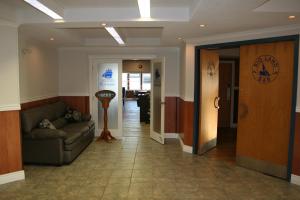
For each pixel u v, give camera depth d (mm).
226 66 7613
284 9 2975
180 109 6211
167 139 6578
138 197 3324
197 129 5188
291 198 3338
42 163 4457
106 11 3561
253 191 3527
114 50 6625
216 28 3928
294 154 3744
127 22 3625
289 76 3773
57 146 4387
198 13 3092
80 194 3398
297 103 3666
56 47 6375
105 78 6566
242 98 4406
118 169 4332
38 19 3648
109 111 6582
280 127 3930
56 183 3742
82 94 6684
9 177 3766
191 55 5121
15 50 3713
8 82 3682
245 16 3199
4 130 3699
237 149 4562
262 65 4086
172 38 4949
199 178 3961
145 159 4875
